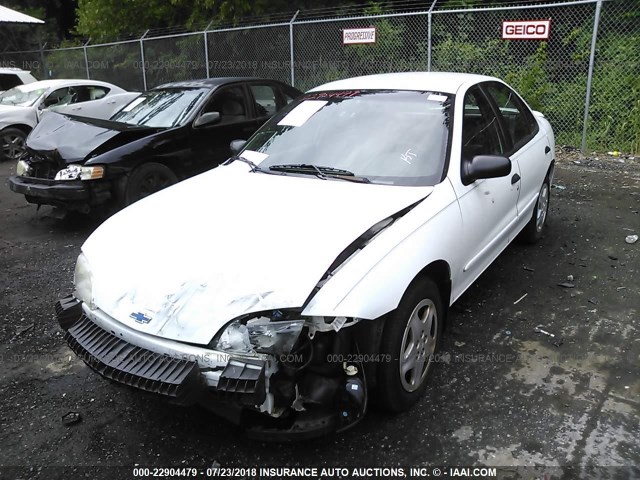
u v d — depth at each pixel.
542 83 10.09
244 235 2.81
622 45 9.59
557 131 9.75
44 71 19.38
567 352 3.49
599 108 9.40
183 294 2.54
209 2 13.88
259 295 2.42
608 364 3.35
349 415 2.52
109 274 2.82
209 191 3.48
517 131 4.67
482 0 11.20
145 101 7.53
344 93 4.18
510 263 4.88
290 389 2.44
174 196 3.50
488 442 2.74
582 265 4.78
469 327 3.84
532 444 2.71
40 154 6.25
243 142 4.44
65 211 6.34
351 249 2.68
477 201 3.53
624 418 2.87
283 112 4.37
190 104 6.97
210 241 2.81
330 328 2.43
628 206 6.32
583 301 4.15
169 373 2.42
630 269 4.65
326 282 2.50
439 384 3.21
